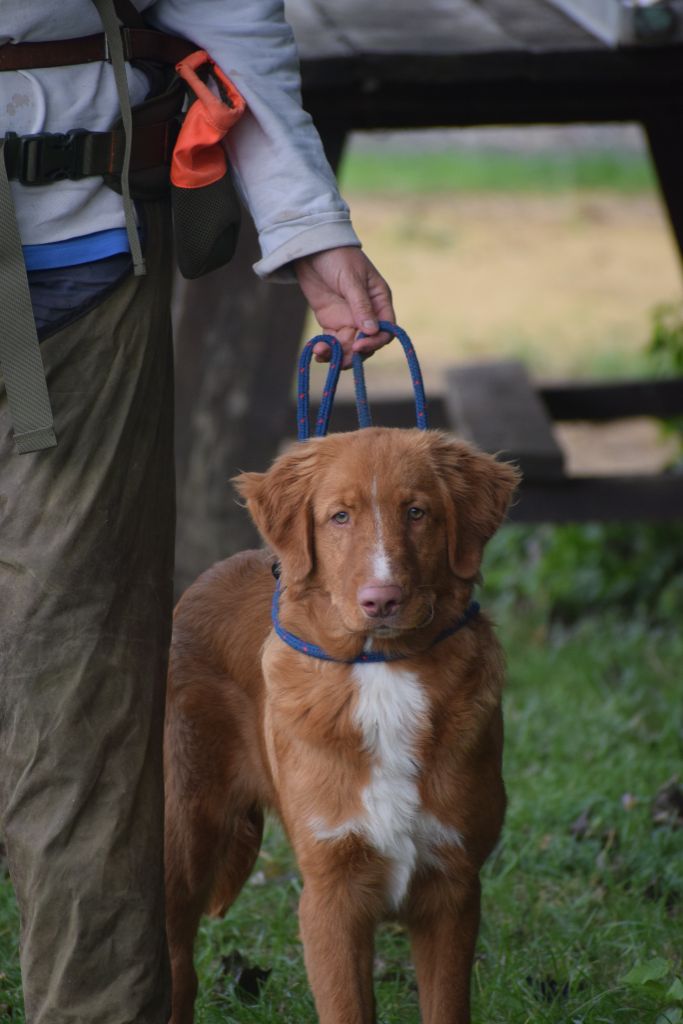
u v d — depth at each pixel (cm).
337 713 562
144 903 507
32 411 487
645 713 1105
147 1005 505
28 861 498
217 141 534
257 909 790
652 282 3128
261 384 1198
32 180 490
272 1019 649
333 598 555
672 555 1438
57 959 499
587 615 1423
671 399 1470
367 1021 572
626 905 770
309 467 571
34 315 495
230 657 651
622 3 950
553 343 2620
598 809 910
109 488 504
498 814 584
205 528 1218
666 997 606
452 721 563
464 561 563
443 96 1098
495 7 1235
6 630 499
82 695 499
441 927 582
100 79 502
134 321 510
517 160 4544
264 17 559
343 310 589
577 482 1254
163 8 547
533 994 662
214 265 559
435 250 3475
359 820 564
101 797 501
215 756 651
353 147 4788
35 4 483
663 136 1196
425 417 592
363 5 1265
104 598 505
